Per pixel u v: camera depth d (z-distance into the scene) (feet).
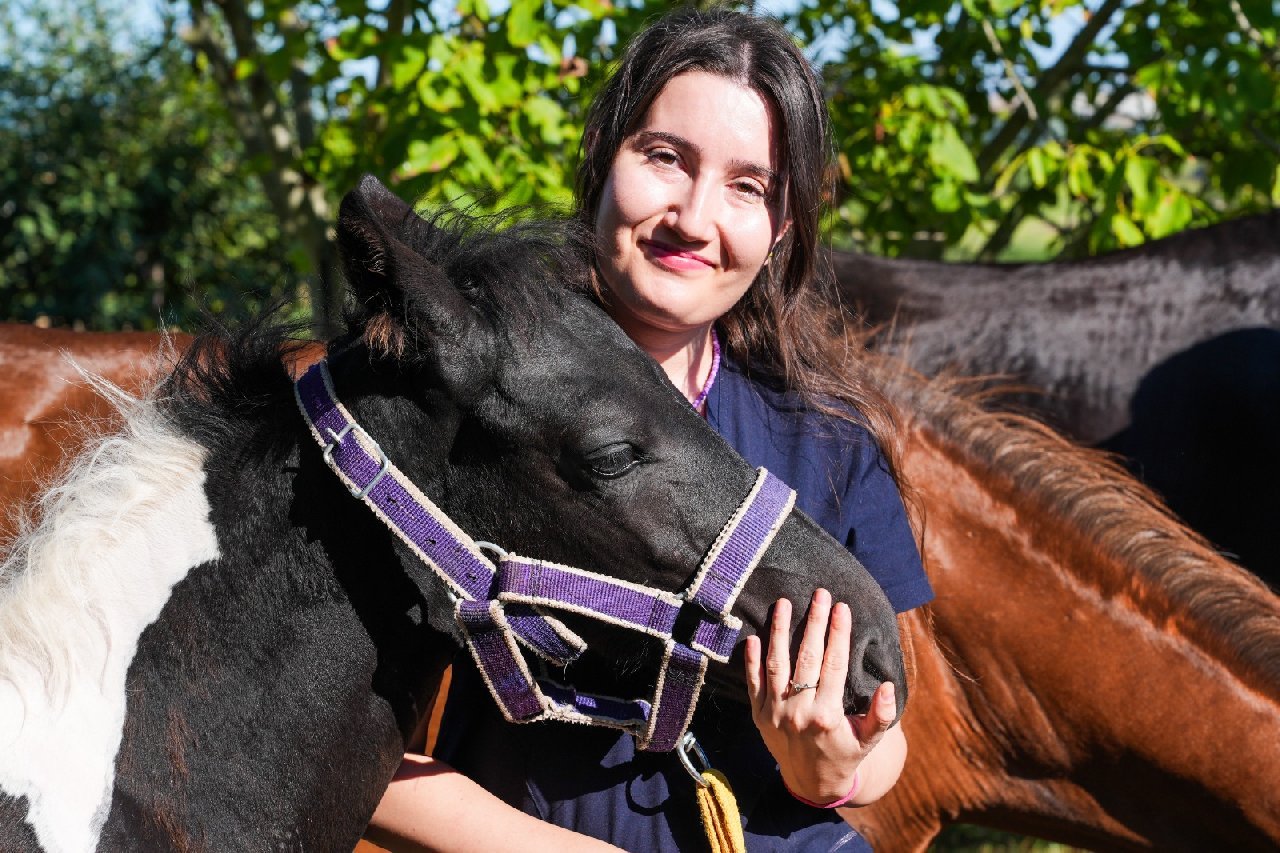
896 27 13.73
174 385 5.18
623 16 12.05
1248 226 10.46
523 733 5.44
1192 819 7.17
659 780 5.34
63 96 23.88
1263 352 9.82
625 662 4.96
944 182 12.50
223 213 24.43
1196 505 9.92
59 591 4.78
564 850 5.16
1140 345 10.18
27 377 9.07
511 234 5.04
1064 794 7.50
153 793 4.74
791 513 4.97
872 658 4.91
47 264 23.89
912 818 7.64
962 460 7.57
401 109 12.05
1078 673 7.21
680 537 4.78
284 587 4.92
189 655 4.87
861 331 9.43
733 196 5.19
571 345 4.78
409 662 5.08
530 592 4.76
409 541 4.78
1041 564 7.32
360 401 4.86
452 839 5.24
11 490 8.81
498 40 11.57
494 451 4.75
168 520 4.95
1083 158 12.44
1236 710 6.92
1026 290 10.50
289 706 4.91
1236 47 12.40
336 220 4.58
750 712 5.43
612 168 5.25
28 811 4.57
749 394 5.65
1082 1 12.98
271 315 5.24
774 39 5.21
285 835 4.90
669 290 5.18
